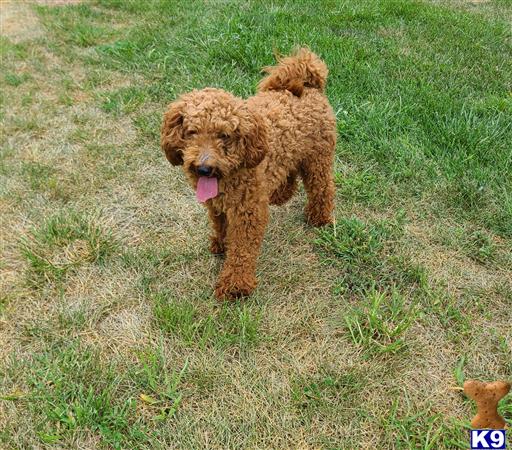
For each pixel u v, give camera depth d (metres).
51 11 2.31
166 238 1.22
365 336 0.98
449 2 2.60
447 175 1.36
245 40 1.89
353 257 1.15
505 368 0.95
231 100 0.90
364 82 1.72
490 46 2.04
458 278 1.12
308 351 0.98
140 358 0.93
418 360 0.96
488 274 1.14
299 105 1.08
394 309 1.02
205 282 1.12
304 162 1.17
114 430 0.84
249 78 1.73
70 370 0.91
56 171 1.42
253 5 2.26
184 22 2.15
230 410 0.88
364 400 0.90
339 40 1.92
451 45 2.01
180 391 0.90
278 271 1.13
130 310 1.05
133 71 1.86
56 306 1.05
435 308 1.04
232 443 0.83
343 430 0.85
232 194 0.96
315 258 1.17
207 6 2.30
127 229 1.24
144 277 1.11
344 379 0.92
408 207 1.31
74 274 1.12
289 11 2.18
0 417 0.86
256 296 1.07
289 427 0.85
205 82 1.72
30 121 1.58
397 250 1.18
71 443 0.82
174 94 1.70
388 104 1.58
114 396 0.89
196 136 0.90
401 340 0.97
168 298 1.08
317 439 0.84
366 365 0.95
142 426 0.85
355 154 1.46
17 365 0.93
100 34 2.10
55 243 1.16
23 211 1.28
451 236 1.22
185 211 1.30
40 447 0.82
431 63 1.85
